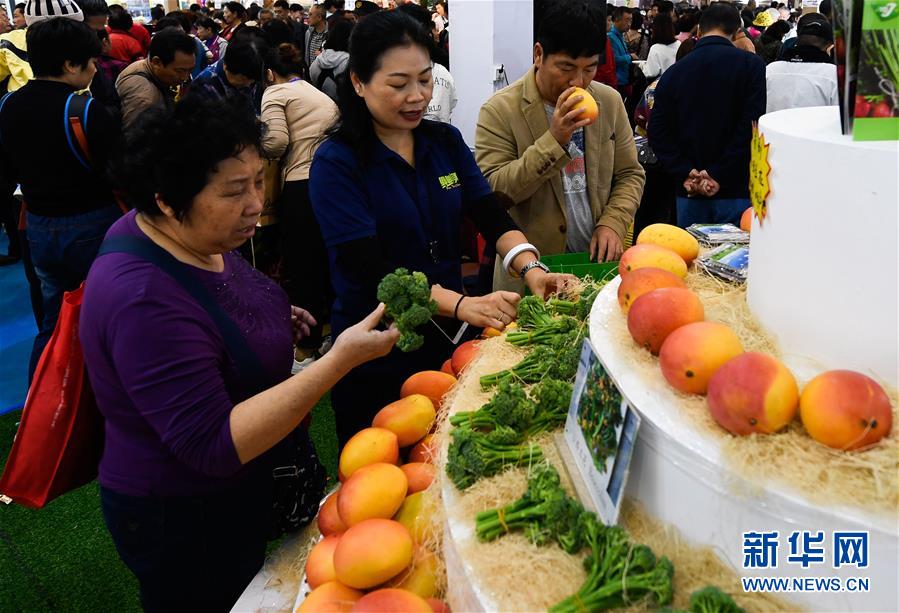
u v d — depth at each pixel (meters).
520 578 0.96
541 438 1.23
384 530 1.20
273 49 3.80
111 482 1.40
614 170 2.57
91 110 2.80
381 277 1.76
